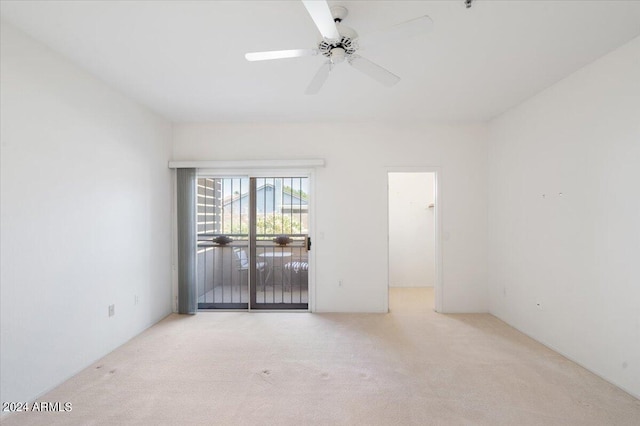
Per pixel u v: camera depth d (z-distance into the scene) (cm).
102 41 229
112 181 310
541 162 322
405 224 581
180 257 422
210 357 291
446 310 425
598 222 256
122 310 323
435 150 425
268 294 439
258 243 439
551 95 307
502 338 335
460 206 424
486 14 199
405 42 230
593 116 260
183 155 430
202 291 445
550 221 309
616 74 240
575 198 279
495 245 406
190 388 239
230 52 245
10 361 208
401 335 343
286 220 439
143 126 363
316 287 429
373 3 188
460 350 305
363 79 292
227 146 430
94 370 267
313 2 146
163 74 283
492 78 292
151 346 316
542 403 220
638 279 224
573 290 281
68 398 226
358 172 428
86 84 275
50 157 239
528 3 188
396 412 210
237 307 440
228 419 203
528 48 240
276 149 430
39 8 190
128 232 335
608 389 236
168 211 421
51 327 239
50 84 238
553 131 305
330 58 200
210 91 322
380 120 420
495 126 405
